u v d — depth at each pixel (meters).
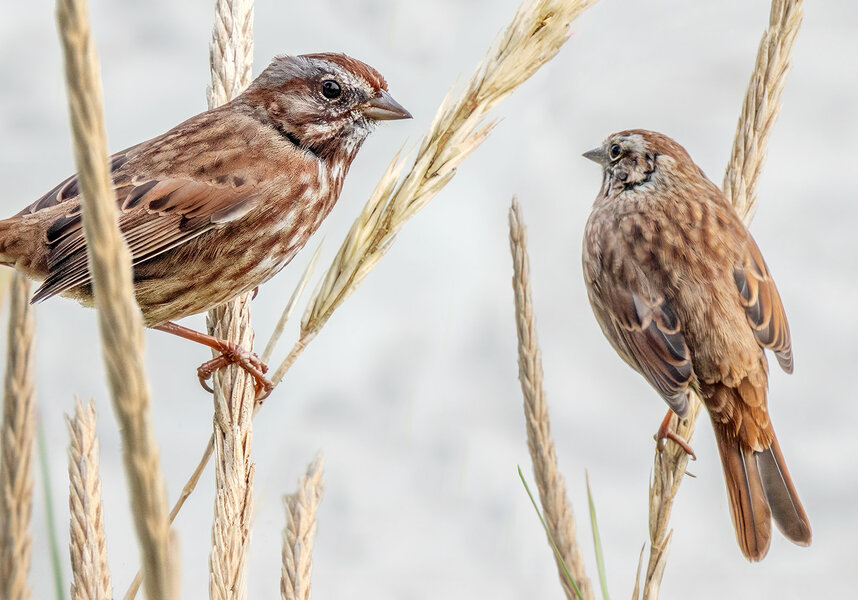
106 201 1.90
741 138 3.58
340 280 3.54
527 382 3.54
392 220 3.54
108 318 1.92
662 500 3.54
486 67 3.54
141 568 1.96
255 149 3.60
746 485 3.61
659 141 3.65
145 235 3.59
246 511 3.54
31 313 2.27
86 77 1.88
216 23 3.59
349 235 3.54
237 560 3.53
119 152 3.60
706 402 3.62
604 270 3.65
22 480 2.23
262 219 3.59
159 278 3.59
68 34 1.87
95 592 3.52
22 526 2.25
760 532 3.60
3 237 3.58
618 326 3.64
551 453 3.54
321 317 3.54
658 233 3.64
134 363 1.93
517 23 3.54
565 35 3.54
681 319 3.62
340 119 3.61
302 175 3.60
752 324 3.62
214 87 3.60
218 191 3.59
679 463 3.54
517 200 3.55
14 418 2.26
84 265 3.58
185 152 3.59
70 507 3.52
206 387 3.57
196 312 3.59
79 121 1.90
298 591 3.51
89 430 3.52
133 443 1.93
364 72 3.61
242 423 3.54
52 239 3.58
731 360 3.61
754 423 3.61
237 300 3.59
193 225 3.59
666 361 3.62
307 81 3.60
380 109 3.61
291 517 3.51
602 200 3.66
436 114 3.54
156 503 1.96
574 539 3.54
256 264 3.60
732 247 3.63
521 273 3.55
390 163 3.54
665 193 3.65
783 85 3.57
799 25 3.58
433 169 3.54
